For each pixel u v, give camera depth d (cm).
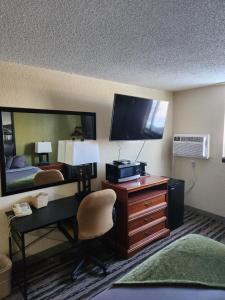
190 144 357
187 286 124
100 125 288
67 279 214
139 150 344
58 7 122
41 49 183
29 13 127
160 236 279
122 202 246
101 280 212
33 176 233
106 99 293
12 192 219
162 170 386
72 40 166
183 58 208
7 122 213
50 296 192
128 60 213
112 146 304
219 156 335
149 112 295
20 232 176
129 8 123
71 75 258
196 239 175
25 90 225
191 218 351
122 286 129
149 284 127
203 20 137
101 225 211
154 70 248
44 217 202
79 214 197
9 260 200
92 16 132
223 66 234
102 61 216
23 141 224
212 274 133
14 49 183
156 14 130
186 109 373
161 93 370
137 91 332
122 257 249
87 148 238
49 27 145
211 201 349
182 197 322
